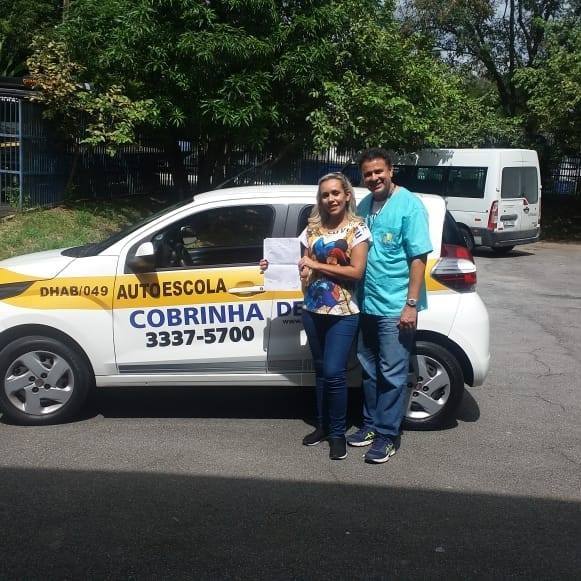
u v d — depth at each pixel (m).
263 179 17.70
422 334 5.03
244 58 12.30
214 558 3.38
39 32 19.78
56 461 4.48
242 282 5.01
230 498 4.01
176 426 5.16
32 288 5.00
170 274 5.01
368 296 4.57
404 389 4.60
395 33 15.37
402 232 4.44
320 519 3.79
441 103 16.31
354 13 14.09
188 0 12.16
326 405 4.75
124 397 5.82
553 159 22.86
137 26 12.16
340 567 3.32
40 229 12.28
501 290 11.62
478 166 15.43
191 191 18.23
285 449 4.76
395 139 14.70
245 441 4.89
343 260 4.43
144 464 4.46
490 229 15.27
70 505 3.89
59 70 13.34
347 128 14.16
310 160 18.02
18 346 5.00
